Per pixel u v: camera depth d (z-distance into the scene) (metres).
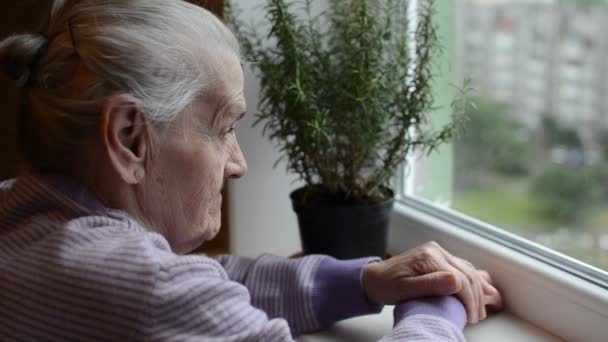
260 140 1.12
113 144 0.57
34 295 0.57
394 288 0.80
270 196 1.17
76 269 0.56
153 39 0.59
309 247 1.00
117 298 0.54
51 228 0.60
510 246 0.90
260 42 1.02
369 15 0.94
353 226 0.96
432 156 1.15
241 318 0.57
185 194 0.64
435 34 0.96
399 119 0.96
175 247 0.68
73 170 0.62
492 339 0.81
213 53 0.63
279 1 0.93
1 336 0.58
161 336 0.54
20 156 0.65
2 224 0.64
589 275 0.80
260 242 1.19
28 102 0.62
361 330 0.85
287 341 0.60
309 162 0.99
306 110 0.92
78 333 0.55
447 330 0.72
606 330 0.74
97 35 0.58
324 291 0.84
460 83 1.12
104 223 0.60
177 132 0.61
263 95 1.06
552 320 0.81
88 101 0.57
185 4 0.64
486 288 0.86
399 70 0.99
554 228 1.06
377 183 0.98
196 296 0.55
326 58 0.97
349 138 0.95
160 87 0.59
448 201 1.17
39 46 0.62
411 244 1.08
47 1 1.08
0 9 1.10
